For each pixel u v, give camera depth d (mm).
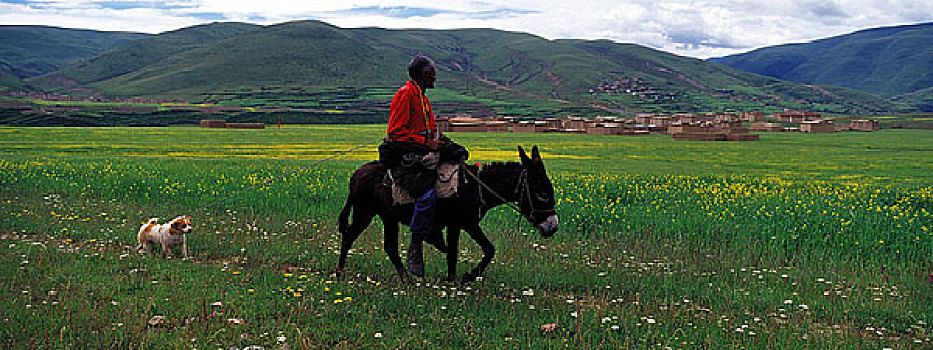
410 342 5922
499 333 6273
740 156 46594
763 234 11125
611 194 17266
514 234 11344
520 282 8312
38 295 6828
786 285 8477
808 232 11086
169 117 118500
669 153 48906
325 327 6223
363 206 8453
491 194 8047
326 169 23859
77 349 5430
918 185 25031
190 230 9227
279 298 7086
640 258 9867
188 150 42875
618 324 6617
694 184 21406
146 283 7430
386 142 7762
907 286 8406
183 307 6586
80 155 34531
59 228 10703
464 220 8102
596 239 11312
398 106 7672
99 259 8562
